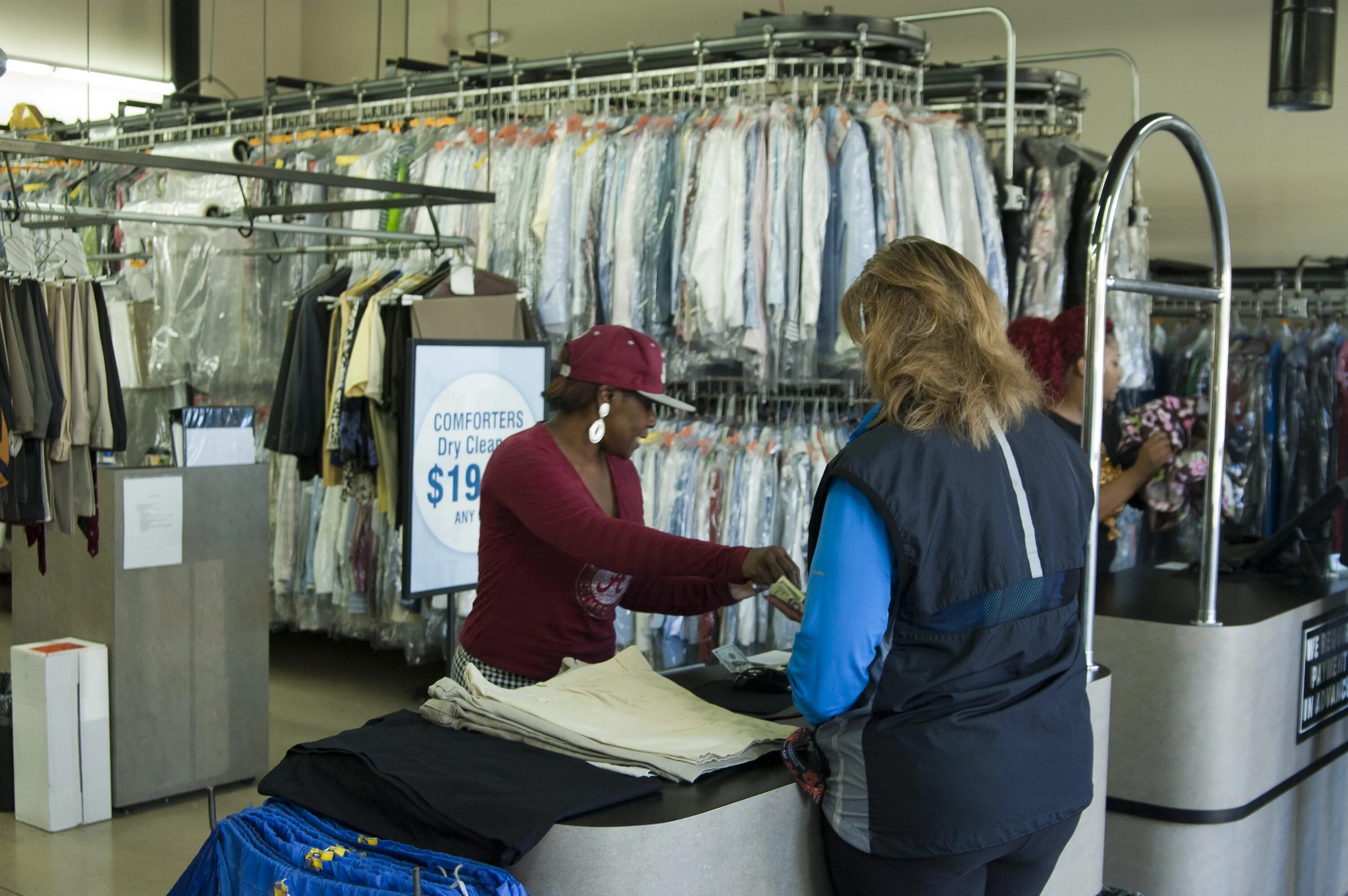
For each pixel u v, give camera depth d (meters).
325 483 4.59
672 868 1.55
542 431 2.33
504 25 8.65
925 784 1.54
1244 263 6.30
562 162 4.69
